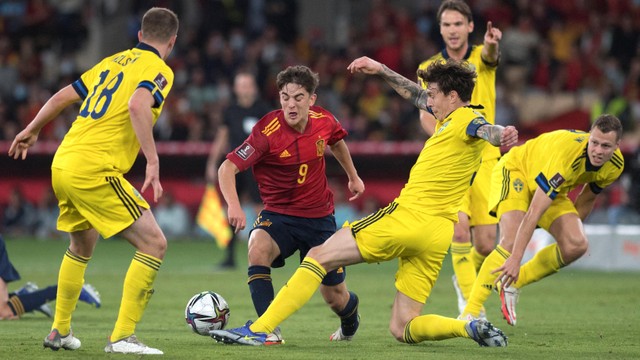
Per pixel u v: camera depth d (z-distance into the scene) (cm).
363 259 2208
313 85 2341
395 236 2178
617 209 5500
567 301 3534
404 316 2273
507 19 8138
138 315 2134
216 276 4431
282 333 2606
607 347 2330
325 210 2434
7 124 7319
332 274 2328
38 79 8288
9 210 6750
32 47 8481
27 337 2431
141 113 2055
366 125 7144
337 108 7538
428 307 3316
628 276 4653
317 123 2405
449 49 2994
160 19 2194
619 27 7881
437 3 8631
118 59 2186
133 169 6619
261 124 2373
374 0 8962
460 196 2238
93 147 2105
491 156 2969
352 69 2486
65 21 8638
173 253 5844
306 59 8169
